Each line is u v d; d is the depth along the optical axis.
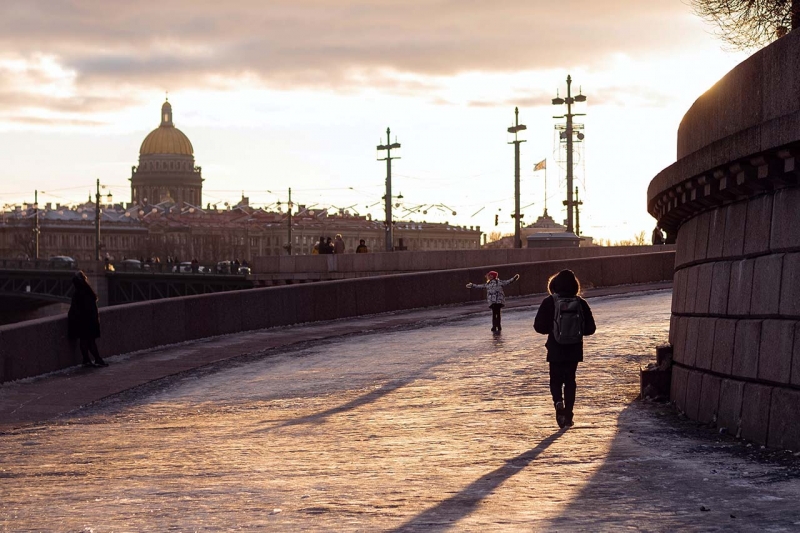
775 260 11.85
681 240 16.36
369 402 17.36
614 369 19.38
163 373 22.98
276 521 8.09
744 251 12.89
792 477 9.62
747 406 12.28
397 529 7.62
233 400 18.88
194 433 14.80
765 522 7.62
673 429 13.16
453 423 14.28
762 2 19.02
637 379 18.11
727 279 13.41
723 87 13.23
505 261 54.75
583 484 9.45
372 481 9.95
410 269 56.09
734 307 13.08
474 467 10.64
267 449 12.71
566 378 13.38
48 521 8.41
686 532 7.34
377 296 36.19
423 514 8.20
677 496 8.77
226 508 8.74
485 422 14.21
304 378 21.31
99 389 20.86
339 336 29.47
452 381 19.39
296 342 28.25
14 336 21.70
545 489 9.24
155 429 15.62
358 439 13.22
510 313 34.19
